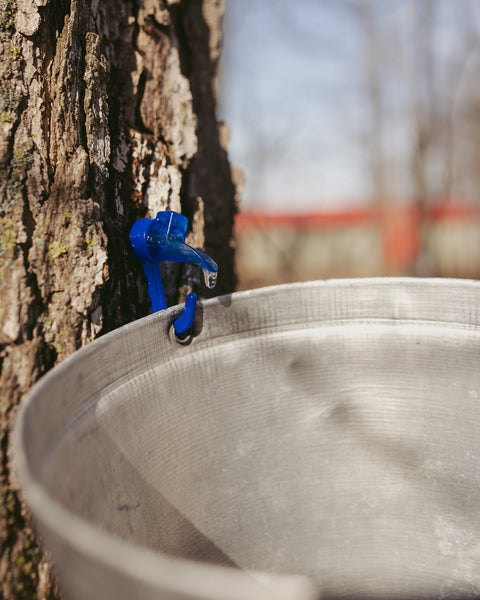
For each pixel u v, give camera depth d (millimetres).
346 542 731
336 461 726
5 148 693
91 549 294
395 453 724
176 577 282
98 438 517
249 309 691
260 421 697
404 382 716
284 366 711
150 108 1017
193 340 666
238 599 277
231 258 1572
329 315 715
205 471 652
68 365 485
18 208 686
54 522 307
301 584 282
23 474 334
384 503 731
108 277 756
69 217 722
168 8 1080
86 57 800
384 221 5004
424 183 4449
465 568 711
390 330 710
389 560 735
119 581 302
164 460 610
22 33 722
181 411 640
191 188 1116
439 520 721
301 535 716
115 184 858
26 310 669
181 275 1012
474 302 671
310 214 5961
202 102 1431
